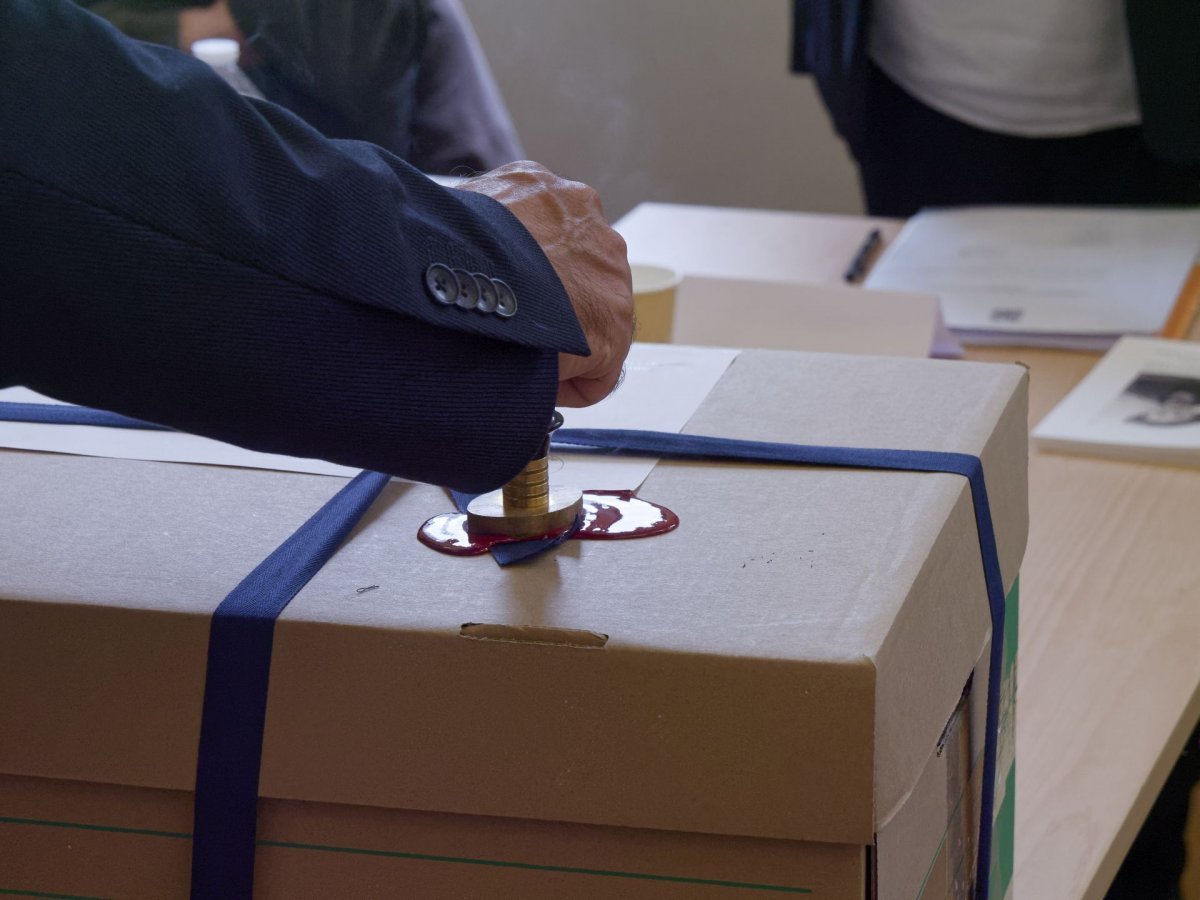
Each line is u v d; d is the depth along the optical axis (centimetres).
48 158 132
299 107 307
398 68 317
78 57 134
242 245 136
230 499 151
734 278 264
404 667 138
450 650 137
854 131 387
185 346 135
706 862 137
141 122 134
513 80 584
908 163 404
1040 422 241
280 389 137
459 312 141
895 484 149
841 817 135
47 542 146
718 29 564
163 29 297
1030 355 272
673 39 570
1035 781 169
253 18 299
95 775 141
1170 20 331
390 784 138
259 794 140
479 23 575
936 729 142
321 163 140
